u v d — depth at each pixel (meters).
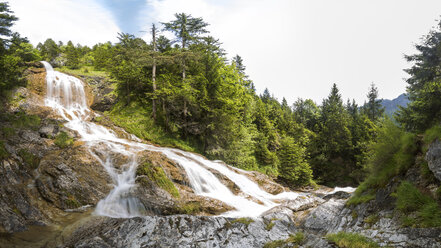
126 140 22.48
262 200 16.44
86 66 44.59
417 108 21.16
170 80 28.42
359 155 42.06
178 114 29.23
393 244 6.17
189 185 15.20
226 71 31.44
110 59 33.88
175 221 9.24
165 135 27.59
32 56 44.06
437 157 7.26
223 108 27.17
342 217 9.19
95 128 22.66
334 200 11.78
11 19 25.86
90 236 8.83
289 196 20.81
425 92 20.33
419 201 6.89
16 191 11.06
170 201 12.75
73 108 27.22
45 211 10.88
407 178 8.17
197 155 22.86
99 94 30.94
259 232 8.98
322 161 44.69
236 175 20.34
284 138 38.34
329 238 7.33
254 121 39.38
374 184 9.58
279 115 52.28
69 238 9.10
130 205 12.38
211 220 9.49
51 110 23.61
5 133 15.03
